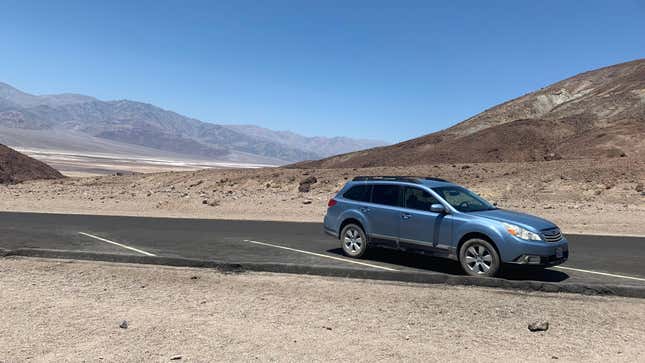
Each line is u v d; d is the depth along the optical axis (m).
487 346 5.40
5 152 50.78
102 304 6.84
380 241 9.92
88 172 187.12
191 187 35.66
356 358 5.01
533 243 8.02
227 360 4.92
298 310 6.67
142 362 4.84
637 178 24.33
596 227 16.33
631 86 102.69
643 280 8.65
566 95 124.75
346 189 10.82
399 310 6.70
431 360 4.99
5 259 10.05
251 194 28.89
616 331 5.91
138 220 18.22
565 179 25.83
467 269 8.61
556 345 5.45
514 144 67.19
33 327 5.80
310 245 12.37
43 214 20.30
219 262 9.26
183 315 6.38
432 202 9.27
